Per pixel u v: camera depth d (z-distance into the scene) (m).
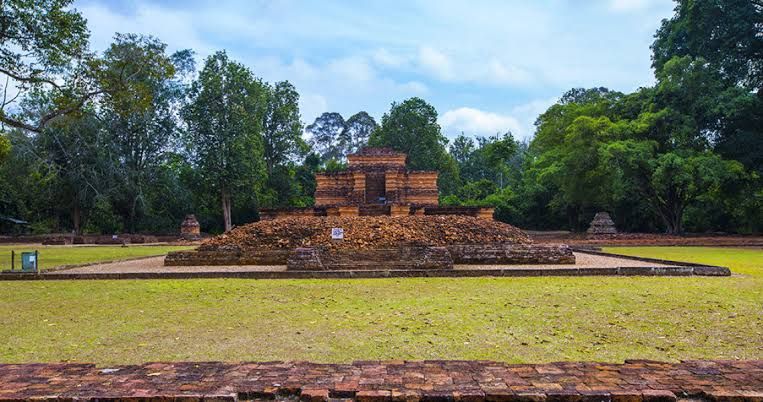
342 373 4.68
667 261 16.39
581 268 13.91
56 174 44.00
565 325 7.48
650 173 34.78
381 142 55.06
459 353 6.01
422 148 53.94
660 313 8.36
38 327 7.65
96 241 39.59
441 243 17.45
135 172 46.97
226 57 45.28
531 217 53.97
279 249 16.91
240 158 44.69
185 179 50.75
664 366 4.87
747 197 36.16
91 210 47.94
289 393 4.28
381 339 6.68
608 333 7.00
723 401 4.10
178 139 49.75
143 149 48.53
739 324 7.54
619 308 8.79
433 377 4.55
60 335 7.11
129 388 4.34
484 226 18.67
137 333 7.18
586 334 6.94
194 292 11.06
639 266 14.98
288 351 6.14
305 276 13.67
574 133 37.00
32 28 19.36
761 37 35.69
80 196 44.88
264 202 50.88
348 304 9.36
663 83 35.19
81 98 21.52
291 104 55.16
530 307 8.92
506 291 10.84
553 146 47.19
